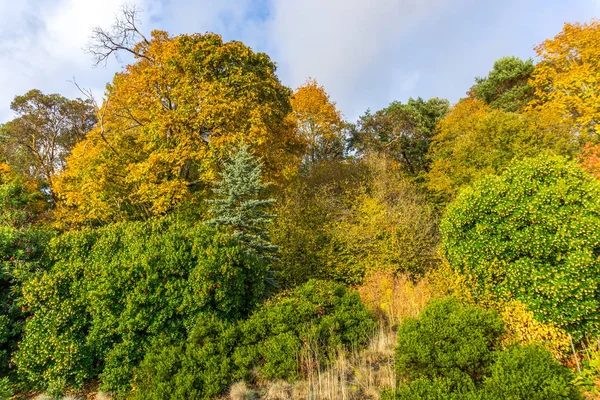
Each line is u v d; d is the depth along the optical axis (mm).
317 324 5277
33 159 23156
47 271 5879
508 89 24047
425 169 22188
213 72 12594
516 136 13266
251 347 4801
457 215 6160
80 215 13906
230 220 7871
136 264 5273
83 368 5090
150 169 11922
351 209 13633
